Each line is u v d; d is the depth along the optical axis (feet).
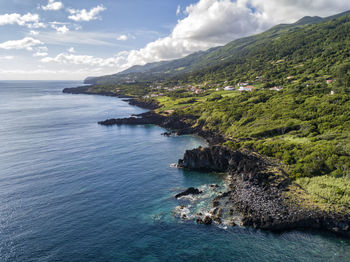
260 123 339.16
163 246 140.05
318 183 183.73
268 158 242.37
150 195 200.23
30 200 188.55
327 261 125.90
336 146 212.64
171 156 303.89
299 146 238.48
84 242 142.72
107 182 223.71
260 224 154.30
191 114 529.86
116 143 364.38
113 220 164.66
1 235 147.23
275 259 128.57
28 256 130.82
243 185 206.28
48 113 654.94
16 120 545.03
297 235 145.38
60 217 166.91
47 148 329.31
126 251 136.15
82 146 342.85
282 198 174.70
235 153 252.62
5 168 253.03
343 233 142.82
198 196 197.26
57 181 223.51
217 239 144.97
